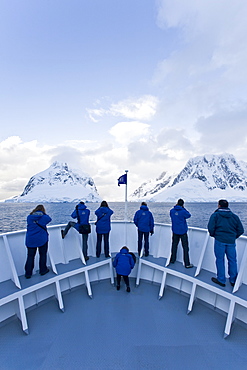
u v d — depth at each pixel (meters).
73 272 3.16
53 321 2.60
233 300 2.39
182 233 3.32
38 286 2.66
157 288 3.56
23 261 3.12
